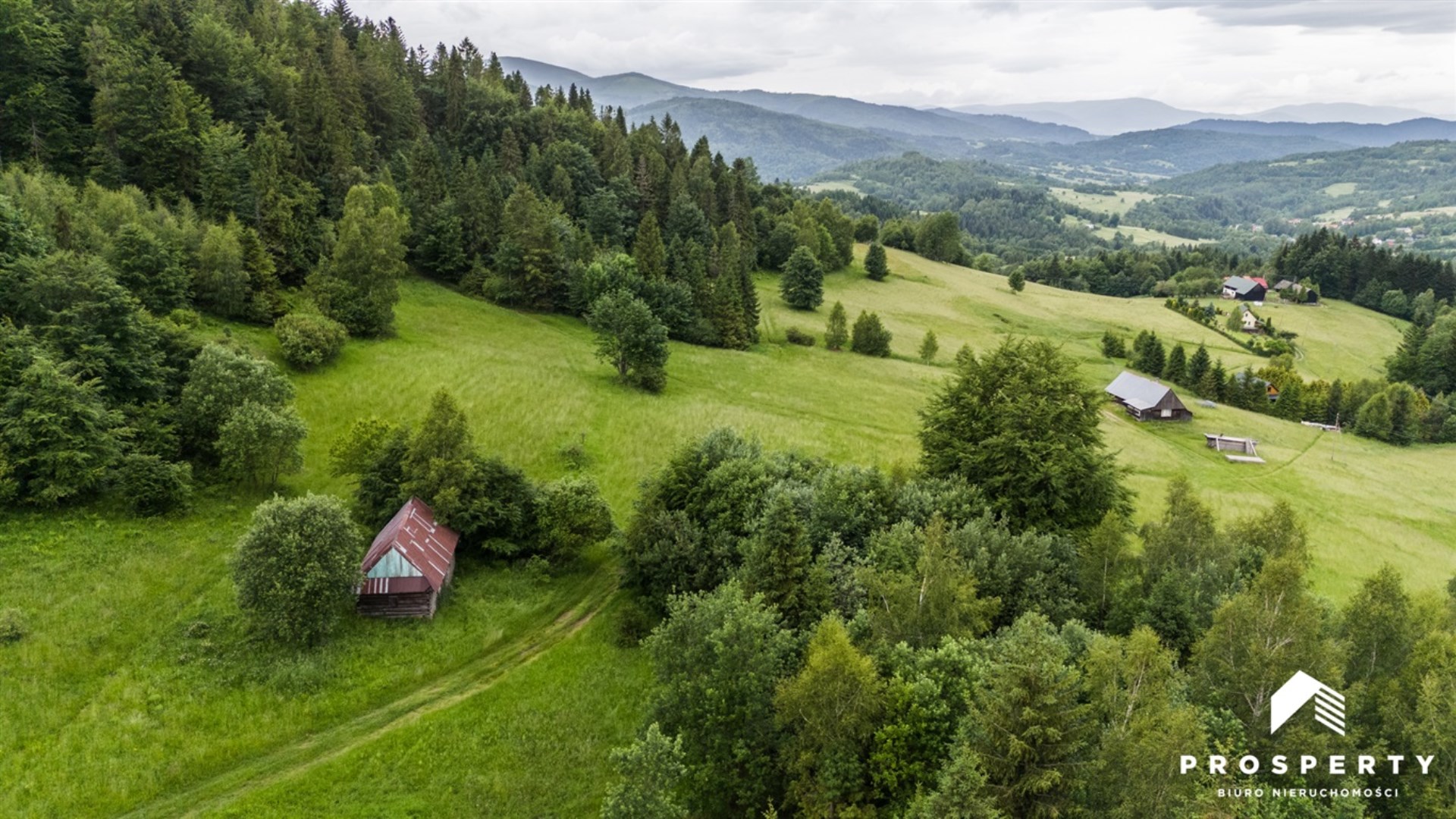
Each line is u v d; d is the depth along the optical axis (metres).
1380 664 32.50
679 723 32.78
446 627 43.09
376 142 126.75
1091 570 41.41
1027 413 51.16
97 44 90.75
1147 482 77.50
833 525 46.75
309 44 133.88
